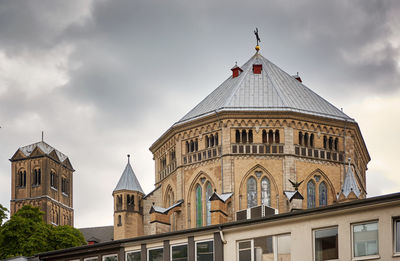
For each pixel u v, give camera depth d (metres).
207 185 118.94
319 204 117.38
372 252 55.53
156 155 130.62
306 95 124.56
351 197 113.50
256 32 132.88
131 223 134.62
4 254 132.12
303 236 58.72
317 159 118.56
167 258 65.62
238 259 61.88
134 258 68.00
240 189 116.00
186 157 121.44
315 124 119.56
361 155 128.62
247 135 117.69
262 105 119.25
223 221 112.56
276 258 59.94
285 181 116.06
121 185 136.50
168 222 118.94
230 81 128.00
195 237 64.38
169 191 125.94
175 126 122.88
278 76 126.81
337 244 57.12
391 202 54.94
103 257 70.12
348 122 121.19
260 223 61.09
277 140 117.75
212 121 119.12
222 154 117.31
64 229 140.25
